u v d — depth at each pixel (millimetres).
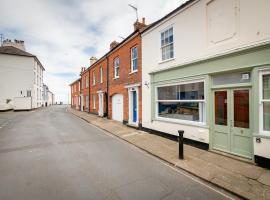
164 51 8852
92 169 5070
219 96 6293
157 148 6977
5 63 30906
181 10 7516
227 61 5781
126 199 3576
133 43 11367
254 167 4934
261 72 4973
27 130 10984
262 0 4867
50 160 5754
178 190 3953
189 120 7496
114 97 14922
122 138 8898
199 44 6785
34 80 33969
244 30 5301
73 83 35781
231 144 5871
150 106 9719
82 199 3566
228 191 3885
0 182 4273
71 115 21328
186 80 7387
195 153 6258
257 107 5031
